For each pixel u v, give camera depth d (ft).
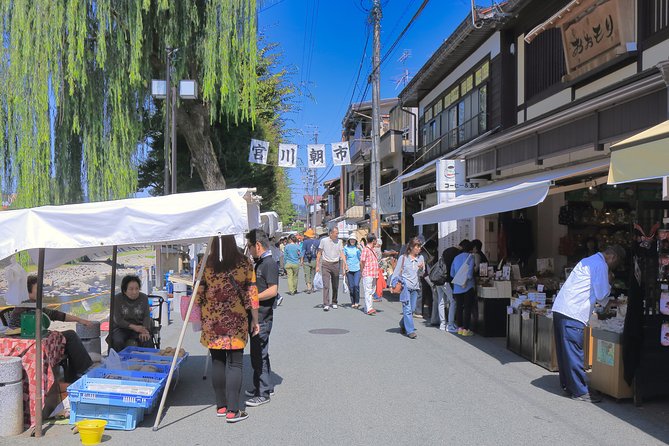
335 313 41.86
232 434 16.16
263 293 19.04
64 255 21.99
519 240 41.96
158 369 19.99
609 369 19.16
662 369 18.57
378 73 60.75
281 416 17.71
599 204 37.14
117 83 40.50
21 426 16.43
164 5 40.11
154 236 16.05
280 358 26.02
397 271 31.60
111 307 23.02
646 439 15.49
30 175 38.04
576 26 30.89
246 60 45.44
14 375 16.25
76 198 41.73
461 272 31.71
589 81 31.94
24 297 26.20
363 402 19.11
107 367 19.53
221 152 63.57
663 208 20.33
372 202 61.21
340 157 62.08
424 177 63.31
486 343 29.73
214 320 17.17
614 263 19.69
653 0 26.37
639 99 21.72
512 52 42.96
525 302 26.32
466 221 48.01
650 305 18.58
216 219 16.15
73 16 37.32
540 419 17.25
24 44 37.09
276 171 86.43
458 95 56.08
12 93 37.73
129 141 42.09
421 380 22.02
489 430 16.28
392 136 79.61
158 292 38.06
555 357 23.13
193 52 45.09
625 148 15.84
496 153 36.19
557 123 28.02
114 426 16.72
